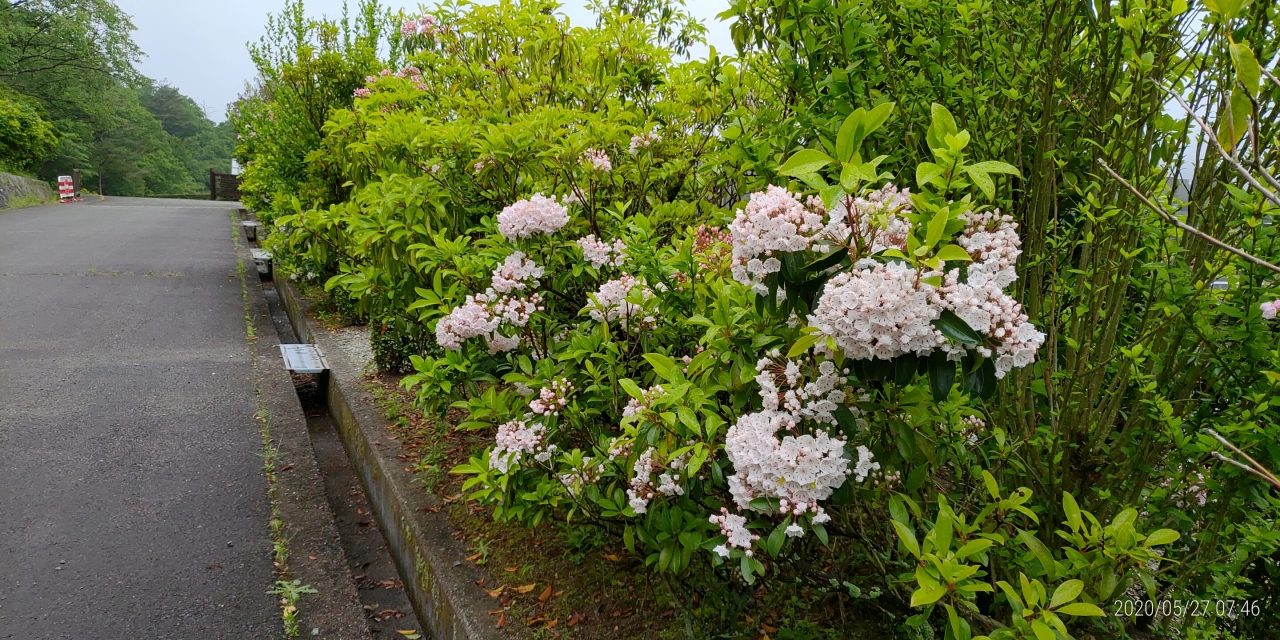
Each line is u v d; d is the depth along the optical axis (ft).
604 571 9.28
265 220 36.04
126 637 8.26
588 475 8.14
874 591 7.67
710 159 11.98
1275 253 6.89
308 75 27.43
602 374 9.09
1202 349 7.48
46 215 50.37
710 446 6.80
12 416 14.20
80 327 20.72
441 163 13.14
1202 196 7.64
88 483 11.82
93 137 131.34
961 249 4.89
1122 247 8.02
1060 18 7.92
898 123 8.95
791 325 6.57
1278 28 6.83
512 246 10.53
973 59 8.75
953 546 6.20
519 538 10.00
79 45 99.81
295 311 23.66
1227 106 3.68
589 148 12.27
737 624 8.15
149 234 41.52
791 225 5.59
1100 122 7.96
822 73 9.34
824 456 6.04
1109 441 8.68
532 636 8.04
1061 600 4.99
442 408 11.46
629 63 16.15
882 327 5.01
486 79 17.02
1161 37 7.27
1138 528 7.72
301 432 14.35
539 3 16.49
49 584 9.16
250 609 8.91
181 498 11.53
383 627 9.72
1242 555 6.89
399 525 11.00
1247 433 6.49
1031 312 8.62
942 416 7.16
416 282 12.29
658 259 9.33
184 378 16.99
